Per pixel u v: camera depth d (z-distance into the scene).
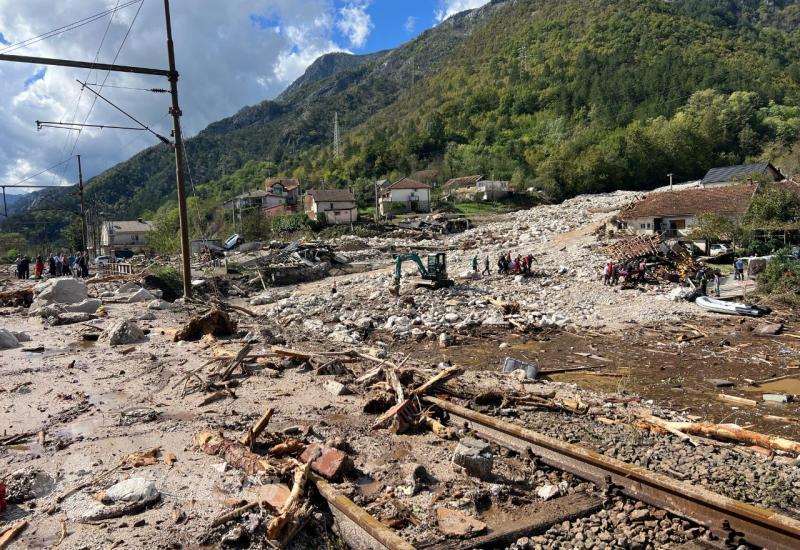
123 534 5.55
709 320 22.70
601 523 6.31
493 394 10.68
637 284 29.72
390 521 6.03
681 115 103.00
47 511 5.97
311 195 74.81
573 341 20.28
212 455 7.45
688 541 5.95
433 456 7.84
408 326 22.62
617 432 9.27
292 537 5.68
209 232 77.56
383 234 60.31
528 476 7.39
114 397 10.09
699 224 37.03
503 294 29.30
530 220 61.97
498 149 122.62
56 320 17.44
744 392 14.03
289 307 28.05
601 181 89.44
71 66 17.48
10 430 8.45
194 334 15.32
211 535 5.55
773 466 8.14
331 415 9.38
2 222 81.94
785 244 32.88
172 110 21.27
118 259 56.25
